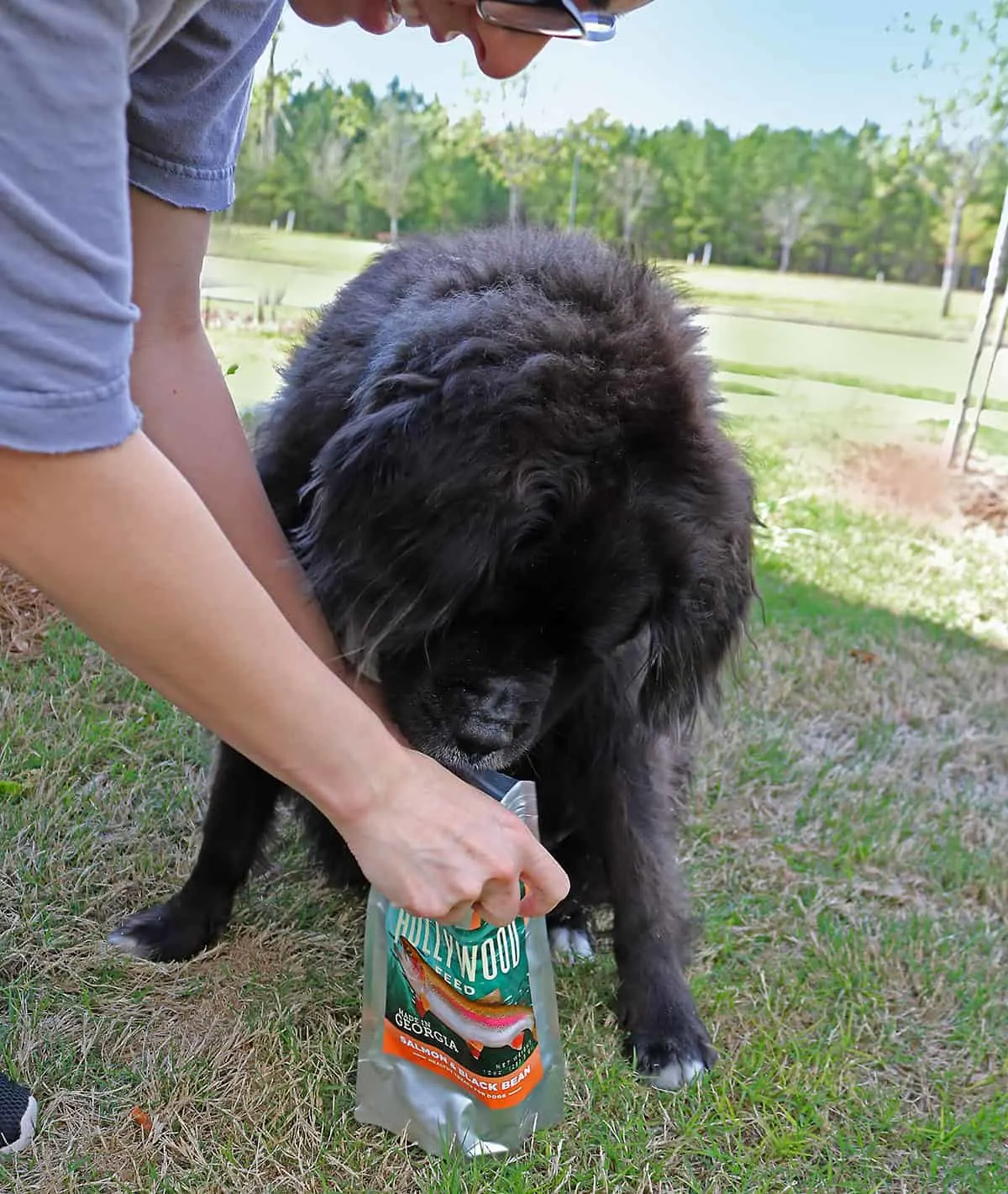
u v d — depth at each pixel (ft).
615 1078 7.88
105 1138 6.95
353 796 4.77
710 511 6.88
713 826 11.34
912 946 9.68
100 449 3.47
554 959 9.37
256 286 28.53
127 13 3.38
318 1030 8.05
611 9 5.25
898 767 13.12
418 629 6.42
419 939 6.80
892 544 21.85
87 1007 7.95
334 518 6.43
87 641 12.74
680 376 6.76
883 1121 7.79
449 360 6.26
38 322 3.25
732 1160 7.30
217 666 4.05
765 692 14.30
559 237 7.65
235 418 7.05
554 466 6.26
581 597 6.53
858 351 39.22
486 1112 6.95
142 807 10.29
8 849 9.36
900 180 42.75
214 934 8.89
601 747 8.27
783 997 8.94
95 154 3.34
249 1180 6.78
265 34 5.94
